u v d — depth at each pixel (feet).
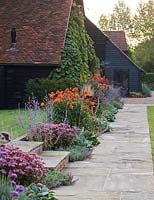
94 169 28.09
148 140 41.24
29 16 78.48
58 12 78.43
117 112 73.46
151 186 23.66
